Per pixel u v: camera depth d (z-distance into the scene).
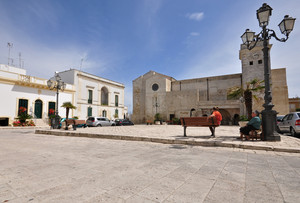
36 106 23.39
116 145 6.09
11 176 2.81
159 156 4.26
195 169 3.17
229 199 2.00
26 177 2.76
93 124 20.94
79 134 9.03
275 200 1.97
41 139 7.96
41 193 2.17
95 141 7.19
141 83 37.91
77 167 3.32
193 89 30.09
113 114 35.28
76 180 2.62
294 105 40.53
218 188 2.32
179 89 34.31
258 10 6.38
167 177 2.75
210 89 30.97
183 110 30.62
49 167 3.32
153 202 1.93
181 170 3.11
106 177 2.75
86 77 29.84
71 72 28.33
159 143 6.53
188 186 2.39
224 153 4.63
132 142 6.84
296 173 2.96
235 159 3.95
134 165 3.45
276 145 5.19
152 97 34.53
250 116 11.74
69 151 4.96
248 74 25.47
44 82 24.30
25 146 5.91
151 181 2.58
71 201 1.95
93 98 30.94
